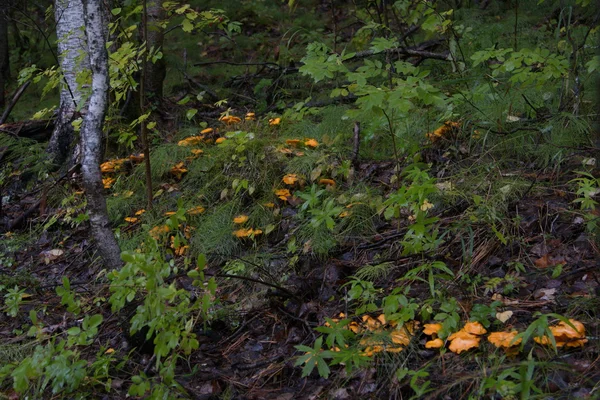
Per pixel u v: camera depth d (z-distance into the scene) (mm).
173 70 9055
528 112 5418
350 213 4727
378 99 3807
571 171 4742
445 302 3383
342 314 3730
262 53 10008
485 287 3766
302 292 4164
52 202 6203
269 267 4543
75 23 6867
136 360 3762
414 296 3809
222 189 5523
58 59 6914
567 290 3553
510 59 4594
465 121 5512
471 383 2936
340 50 8617
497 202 4441
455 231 4324
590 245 3928
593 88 5191
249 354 3729
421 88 3854
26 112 9234
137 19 8992
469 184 4766
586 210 4160
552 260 3906
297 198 5207
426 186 3473
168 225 3514
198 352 3795
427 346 3191
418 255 4117
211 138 6492
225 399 3320
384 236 4598
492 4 7914
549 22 7098
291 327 3891
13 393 3549
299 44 9328
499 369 2938
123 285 3121
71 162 6559
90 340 3986
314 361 3105
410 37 8438
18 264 5473
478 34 6906
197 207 5262
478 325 3215
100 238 4340
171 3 5492
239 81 8531
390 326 3434
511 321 3373
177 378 3533
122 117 6531
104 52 4371
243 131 5672
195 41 10594
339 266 4320
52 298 4773
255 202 5238
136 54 5430
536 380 2863
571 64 5262
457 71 6207
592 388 2732
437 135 5418
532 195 4586
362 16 7621
